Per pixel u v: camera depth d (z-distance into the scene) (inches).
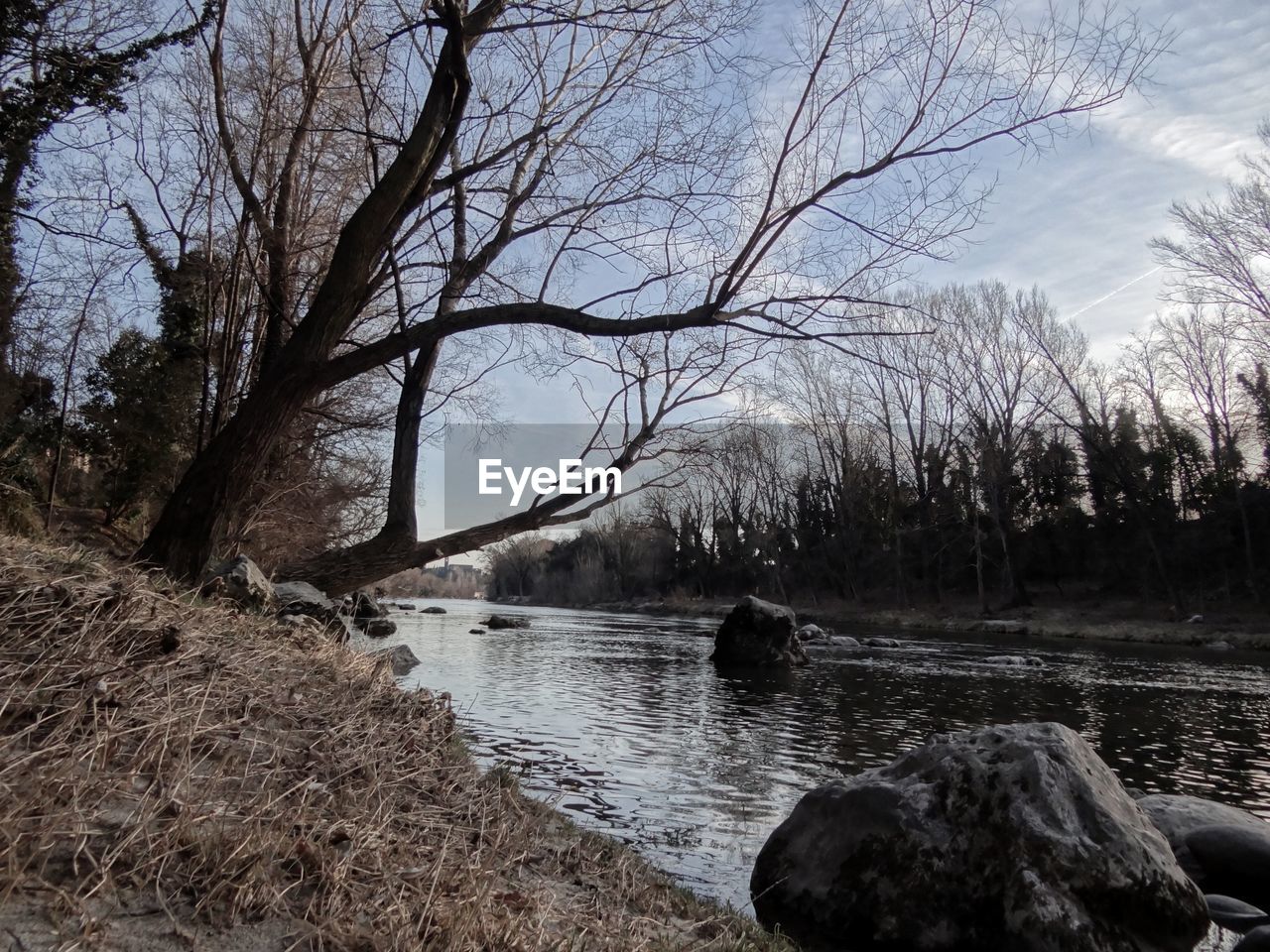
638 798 331.9
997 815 218.1
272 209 504.1
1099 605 1738.4
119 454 805.2
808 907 225.5
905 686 738.2
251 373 610.5
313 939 115.3
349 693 227.1
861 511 2274.9
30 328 724.7
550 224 396.8
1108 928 199.5
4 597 174.2
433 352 399.5
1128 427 1863.9
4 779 122.1
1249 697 684.1
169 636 185.8
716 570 2982.3
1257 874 251.9
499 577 5354.3
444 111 331.0
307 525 745.6
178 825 124.8
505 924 133.8
